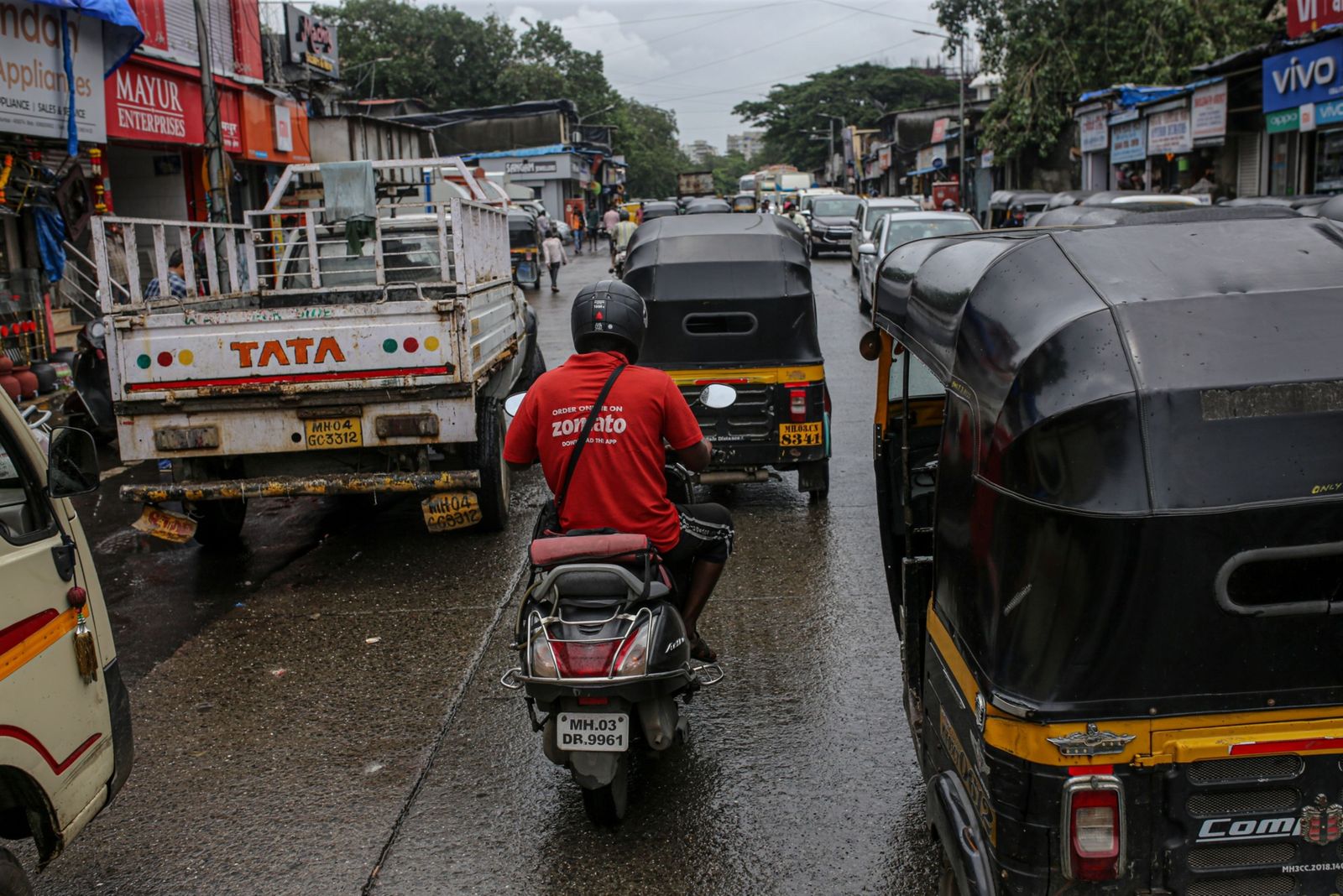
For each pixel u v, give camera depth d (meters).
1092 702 2.31
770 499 8.31
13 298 12.14
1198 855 2.37
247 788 4.25
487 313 7.66
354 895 3.55
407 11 59.97
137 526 6.65
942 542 2.91
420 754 4.48
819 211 33.44
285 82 22.52
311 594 6.50
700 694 4.95
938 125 53.31
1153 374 2.23
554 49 75.06
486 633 5.76
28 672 2.91
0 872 2.79
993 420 2.43
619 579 3.61
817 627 5.71
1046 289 2.49
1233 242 2.55
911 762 4.31
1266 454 2.21
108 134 13.81
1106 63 30.88
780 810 3.98
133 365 6.49
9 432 3.10
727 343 7.69
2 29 10.38
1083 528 2.23
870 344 4.17
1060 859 2.36
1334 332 2.27
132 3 14.30
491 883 3.59
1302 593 2.28
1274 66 18.30
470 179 9.28
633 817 3.96
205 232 8.56
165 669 5.43
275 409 6.56
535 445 4.06
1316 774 2.34
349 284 9.88
